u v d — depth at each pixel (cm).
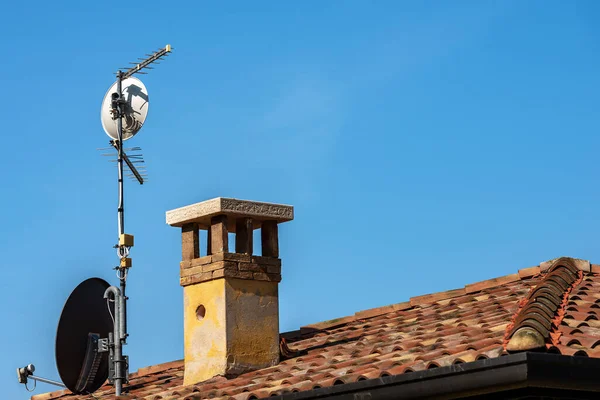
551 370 808
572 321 955
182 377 1348
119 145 1384
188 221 1260
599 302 1051
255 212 1241
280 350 1236
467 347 921
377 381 893
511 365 812
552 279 1112
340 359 1120
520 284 1272
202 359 1218
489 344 909
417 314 1282
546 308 975
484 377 829
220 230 1223
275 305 1247
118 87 1419
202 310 1245
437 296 1338
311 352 1225
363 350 1126
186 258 1259
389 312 1359
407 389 875
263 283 1244
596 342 873
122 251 1334
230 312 1206
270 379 1128
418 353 990
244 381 1145
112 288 1323
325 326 1384
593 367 819
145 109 1398
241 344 1206
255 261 1237
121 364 1300
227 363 1189
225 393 1105
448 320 1166
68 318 1286
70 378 1273
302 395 951
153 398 1201
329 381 955
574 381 815
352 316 1382
